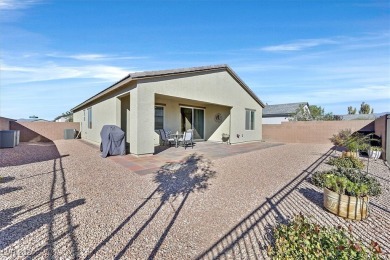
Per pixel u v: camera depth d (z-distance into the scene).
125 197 4.20
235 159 8.36
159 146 11.34
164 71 8.61
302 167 7.24
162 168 6.45
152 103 8.35
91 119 14.19
